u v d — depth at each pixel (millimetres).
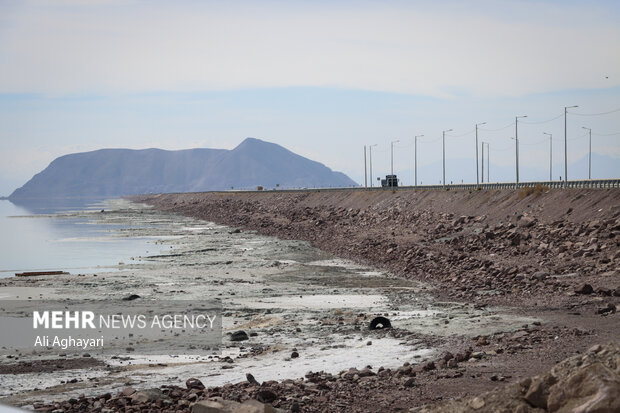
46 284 106438
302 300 84938
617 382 20344
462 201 169875
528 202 137750
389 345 52531
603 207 111312
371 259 130500
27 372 48000
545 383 21922
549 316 58656
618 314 56219
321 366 45906
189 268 128125
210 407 27000
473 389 34250
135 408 33094
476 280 90188
